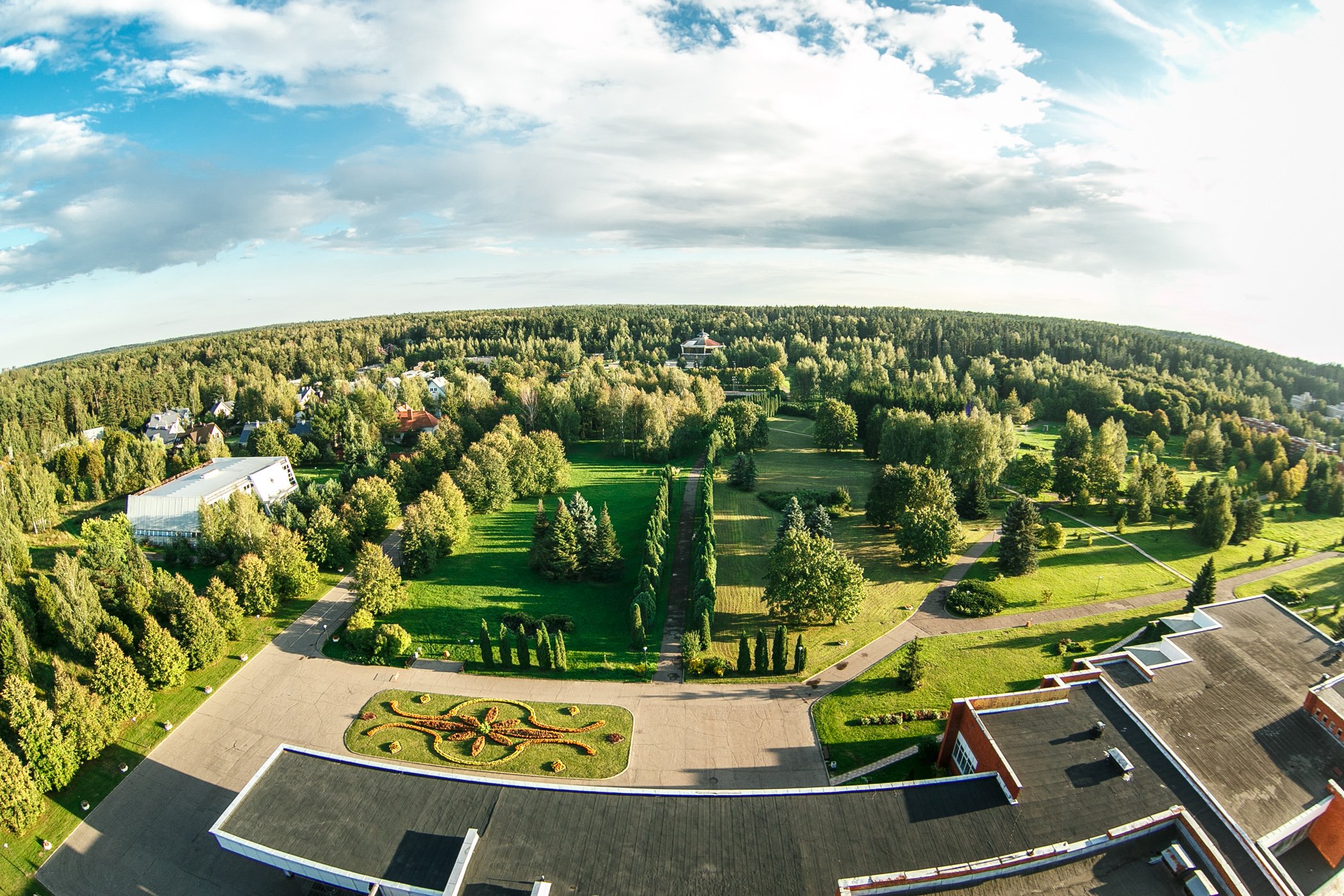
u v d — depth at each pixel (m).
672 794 47.44
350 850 44.12
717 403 183.12
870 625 79.69
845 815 45.41
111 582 79.75
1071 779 48.25
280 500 122.44
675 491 131.38
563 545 92.44
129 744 61.72
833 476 141.38
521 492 126.19
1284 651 65.94
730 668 71.19
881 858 42.34
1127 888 41.16
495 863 42.41
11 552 86.94
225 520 98.88
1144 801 46.75
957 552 99.50
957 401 159.50
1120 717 54.72
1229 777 50.06
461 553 102.25
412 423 176.62
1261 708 57.72
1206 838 42.66
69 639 70.44
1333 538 109.06
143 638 68.06
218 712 66.06
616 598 88.50
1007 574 92.88
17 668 64.94
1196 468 150.50
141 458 140.50
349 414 164.38
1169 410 182.00
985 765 50.53
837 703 65.38
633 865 42.22
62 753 55.81
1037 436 182.38
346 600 87.81
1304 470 126.38
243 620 82.12
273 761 51.50
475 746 60.25
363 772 50.66
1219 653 64.94
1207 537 104.00
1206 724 55.16
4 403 180.62
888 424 139.88
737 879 41.12
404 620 82.19
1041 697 56.03
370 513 106.38
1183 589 89.38
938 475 107.25
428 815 46.66
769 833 44.22
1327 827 49.59
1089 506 123.69
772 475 142.75
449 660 74.12
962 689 67.06
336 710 66.25
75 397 192.12
